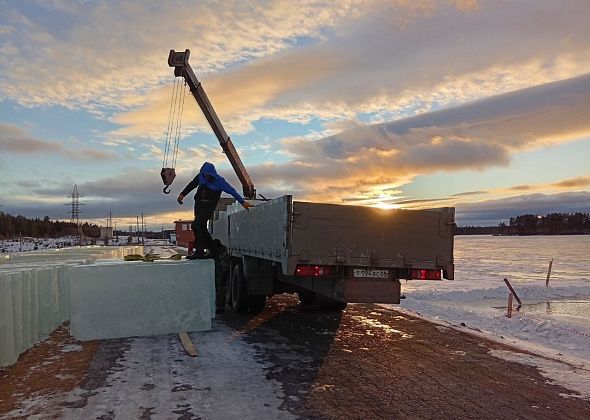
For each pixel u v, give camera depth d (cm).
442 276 735
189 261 834
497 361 672
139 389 518
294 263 662
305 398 501
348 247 687
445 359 677
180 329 808
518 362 670
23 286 678
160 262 817
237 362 632
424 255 723
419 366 635
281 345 738
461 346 763
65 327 858
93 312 755
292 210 666
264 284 966
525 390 545
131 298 778
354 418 450
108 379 552
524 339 1035
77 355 659
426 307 1396
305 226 670
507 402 502
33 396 495
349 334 835
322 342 765
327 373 592
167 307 800
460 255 6278
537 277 2766
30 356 652
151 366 607
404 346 753
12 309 620
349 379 570
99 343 732
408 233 716
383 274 709
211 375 573
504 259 5197
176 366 609
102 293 762
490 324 1203
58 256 1401
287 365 624
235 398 496
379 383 557
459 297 1841
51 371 582
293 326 898
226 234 1198
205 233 962
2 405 469
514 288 1997
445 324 960
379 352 707
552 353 754
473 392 533
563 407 492
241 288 1005
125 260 893
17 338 635
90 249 1845
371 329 887
